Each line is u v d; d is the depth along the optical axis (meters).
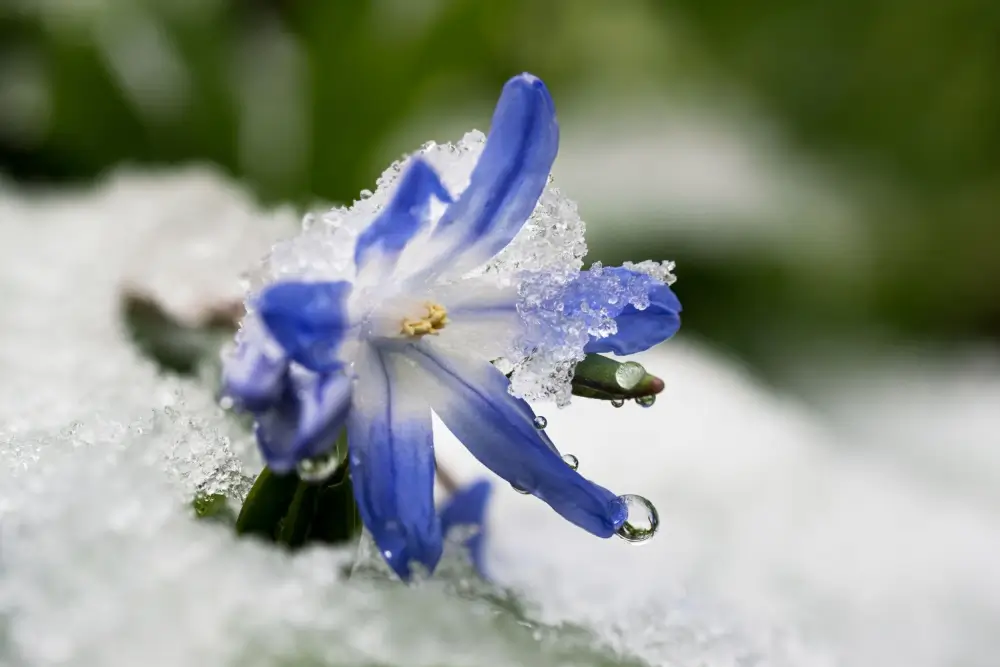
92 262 0.26
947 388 0.45
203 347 0.22
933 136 0.52
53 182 0.42
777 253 0.45
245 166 0.42
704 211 0.44
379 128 0.42
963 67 0.53
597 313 0.16
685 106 0.48
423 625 0.16
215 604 0.15
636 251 0.43
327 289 0.16
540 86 0.16
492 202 0.16
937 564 0.24
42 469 0.16
